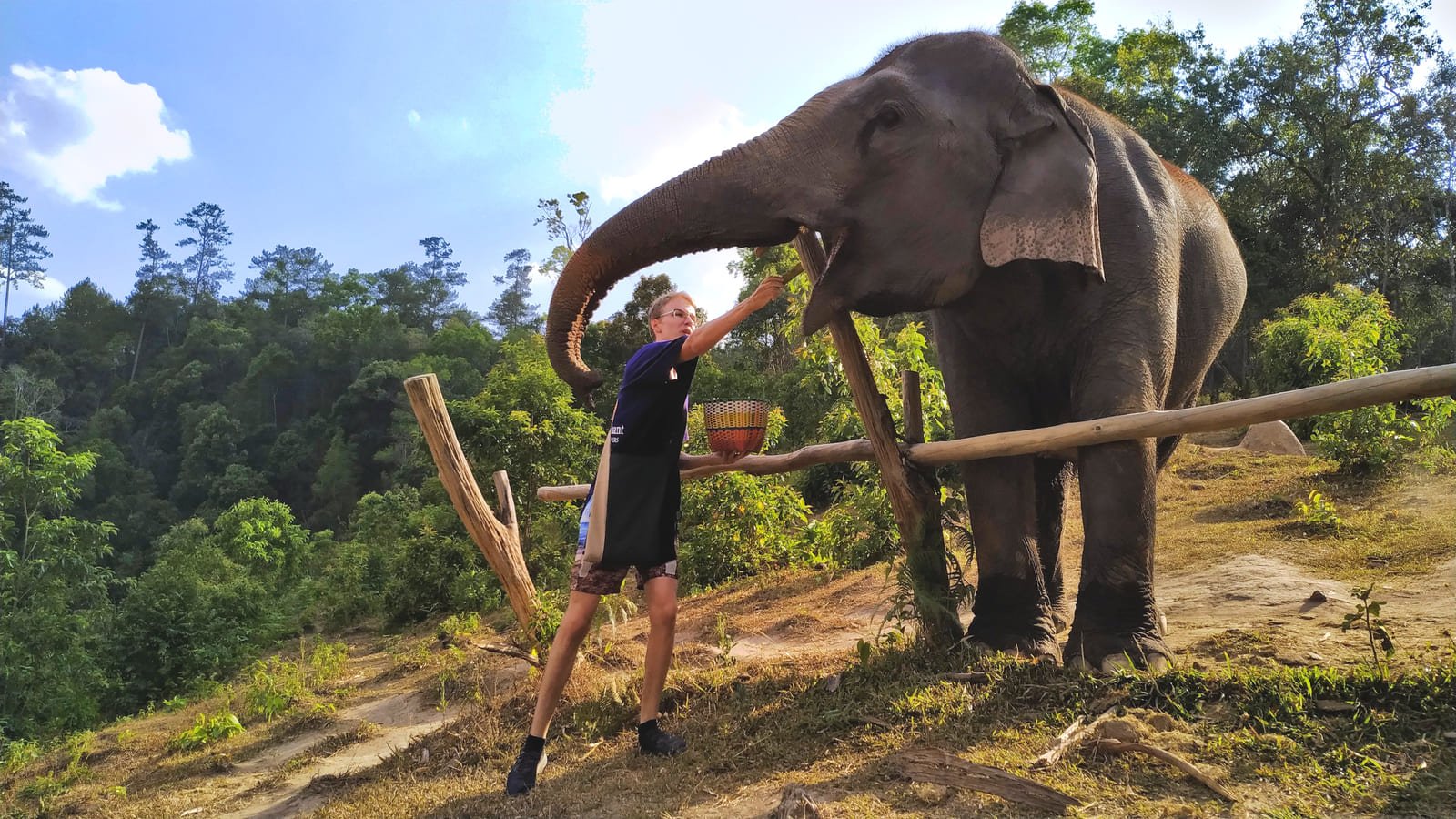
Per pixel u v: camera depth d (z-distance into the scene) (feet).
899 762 9.58
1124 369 12.53
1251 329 94.22
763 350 96.32
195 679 55.31
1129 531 12.12
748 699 13.46
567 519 49.39
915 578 13.75
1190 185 17.30
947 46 12.82
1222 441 58.80
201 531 122.62
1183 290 15.75
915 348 29.96
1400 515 23.38
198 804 15.75
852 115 12.55
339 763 17.25
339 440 230.27
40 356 333.01
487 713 15.93
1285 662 12.25
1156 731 9.66
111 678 59.52
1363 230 106.63
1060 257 11.60
